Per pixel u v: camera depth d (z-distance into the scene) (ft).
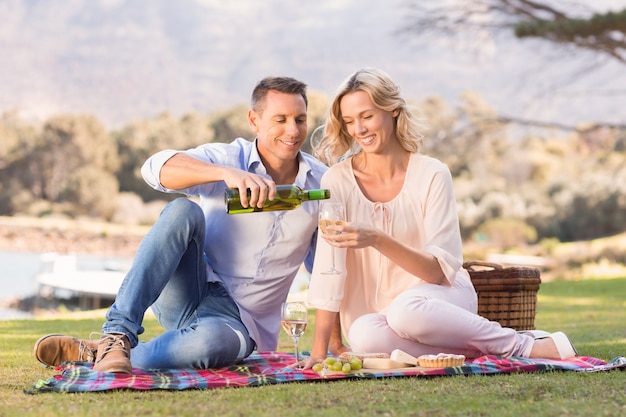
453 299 9.59
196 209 9.06
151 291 8.84
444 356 8.80
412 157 10.09
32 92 495.82
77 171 142.92
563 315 19.47
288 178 10.18
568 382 8.03
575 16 43.21
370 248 9.93
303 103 9.72
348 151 10.43
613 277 41.37
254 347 9.84
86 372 8.50
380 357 9.02
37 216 140.26
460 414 6.70
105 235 113.19
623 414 6.66
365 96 9.73
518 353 9.46
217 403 7.13
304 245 10.00
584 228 97.91
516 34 42.45
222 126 153.79
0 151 147.54
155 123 152.46
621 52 44.96
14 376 8.96
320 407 6.99
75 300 52.19
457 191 110.73
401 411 6.81
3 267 77.66
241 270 9.81
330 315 9.55
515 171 112.27
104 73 527.40
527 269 11.62
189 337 8.96
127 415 6.67
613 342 12.85
